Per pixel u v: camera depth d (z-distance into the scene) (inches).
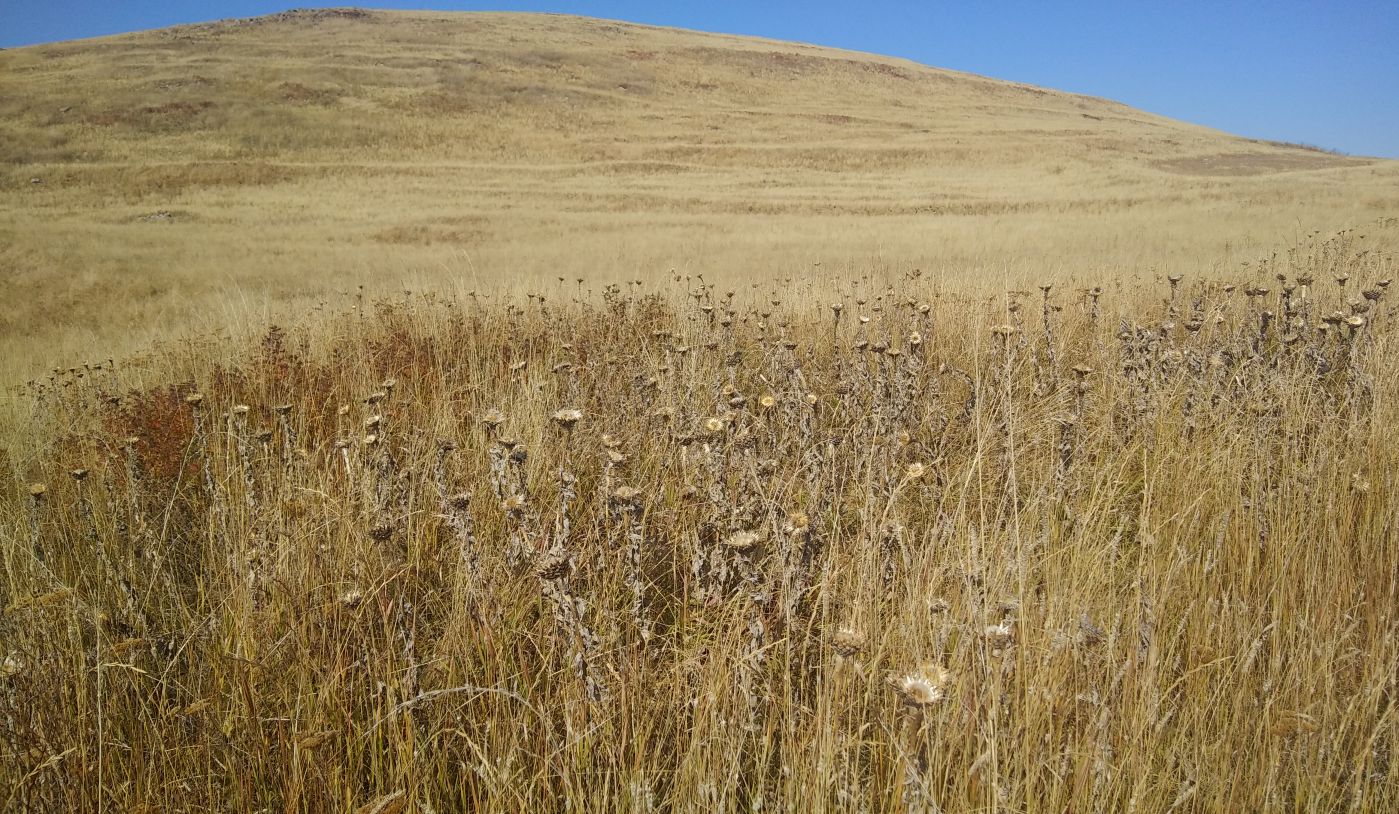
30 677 81.0
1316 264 334.0
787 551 89.7
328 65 2908.5
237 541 114.7
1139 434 151.9
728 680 84.0
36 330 590.6
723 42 4532.5
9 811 69.3
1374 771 73.7
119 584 105.4
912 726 65.4
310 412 194.2
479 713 86.5
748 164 2176.4
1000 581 91.0
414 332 291.9
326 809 76.5
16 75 2551.7
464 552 93.5
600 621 93.4
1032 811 66.3
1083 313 265.4
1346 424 143.9
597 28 4566.9
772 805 74.5
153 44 3166.8
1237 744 77.9
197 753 80.0
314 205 1456.7
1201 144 2485.2
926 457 146.8
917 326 219.6
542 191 1663.4
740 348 235.9
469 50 3472.0
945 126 2928.2
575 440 152.4
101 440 164.6
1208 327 211.6
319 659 88.9
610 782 75.2
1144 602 87.9
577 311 326.0
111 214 1299.2
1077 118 3506.4
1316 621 89.4
